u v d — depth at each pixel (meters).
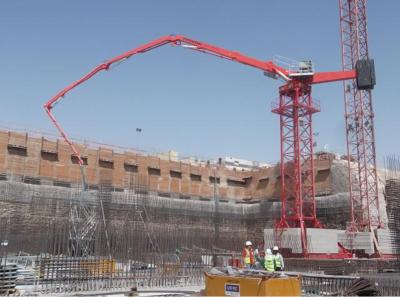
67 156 74.25
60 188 66.38
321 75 58.31
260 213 85.19
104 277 31.67
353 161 71.69
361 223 61.66
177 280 34.44
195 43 54.56
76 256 35.12
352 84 65.94
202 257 39.31
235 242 48.81
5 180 66.19
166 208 71.00
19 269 32.19
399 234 49.66
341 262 44.56
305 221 61.12
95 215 50.78
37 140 71.12
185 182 90.06
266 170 94.25
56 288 28.72
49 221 45.19
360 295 24.50
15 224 48.22
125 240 35.53
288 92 59.06
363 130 65.06
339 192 74.50
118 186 79.69
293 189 67.19
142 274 33.97
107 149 79.75
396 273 38.25
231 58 55.22
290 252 54.25
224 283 19.58
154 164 85.62
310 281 27.61
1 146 67.12
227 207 86.25
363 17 67.75
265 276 18.70
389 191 50.72
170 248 38.84
